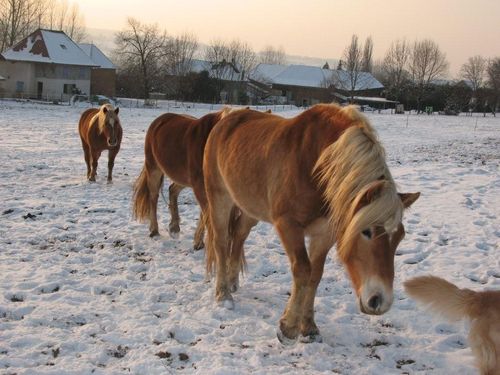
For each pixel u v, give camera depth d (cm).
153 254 718
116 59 9100
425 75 8912
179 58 7775
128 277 621
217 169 563
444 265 682
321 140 431
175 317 510
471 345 374
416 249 751
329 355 449
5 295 545
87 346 444
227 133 549
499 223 888
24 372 395
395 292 592
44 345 442
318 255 468
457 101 7412
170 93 6900
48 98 5516
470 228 859
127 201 1051
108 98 5731
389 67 9494
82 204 1009
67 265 653
